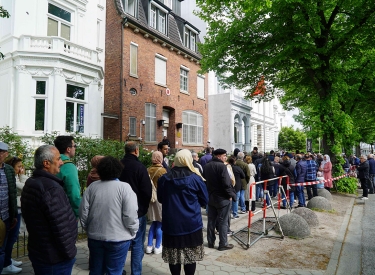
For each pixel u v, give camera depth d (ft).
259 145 114.01
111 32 51.96
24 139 34.96
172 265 10.87
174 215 10.79
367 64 40.16
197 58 70.59
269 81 47.75
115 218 9.05
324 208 27.73
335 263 14.82
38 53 36.06
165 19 62.64
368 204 33.04
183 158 11.33
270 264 14.57
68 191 10.60
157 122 58.59
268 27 35.04
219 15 40.81
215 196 16.62
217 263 14.58
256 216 25.93
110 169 9.36
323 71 38.04
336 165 40.96
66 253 7.67
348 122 37.76
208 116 81.76
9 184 11.87
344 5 33.40
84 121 41.27
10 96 36.04
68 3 42.01
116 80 50.75
